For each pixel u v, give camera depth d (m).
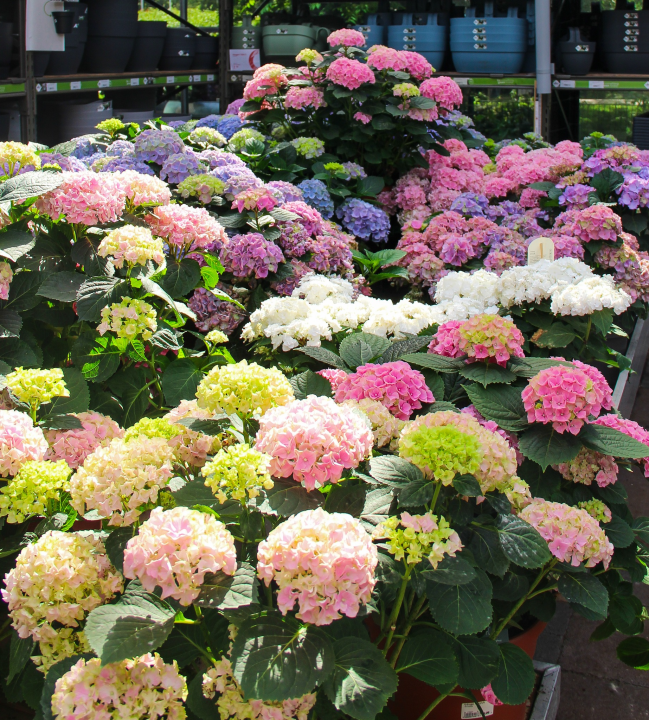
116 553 1.24
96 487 1.24
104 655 1.01
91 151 3.80
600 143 4.71
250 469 1.17
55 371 1.56
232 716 1.15
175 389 2.06
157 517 1.08
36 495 1.34
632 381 3.64
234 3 7.20
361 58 4.43
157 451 1.30
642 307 3.33
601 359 2.59
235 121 4.54
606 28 6.27
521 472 1.76
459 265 3.46
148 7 7.43
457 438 1.29
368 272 3.47
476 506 1.49
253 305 2.86
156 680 1.06
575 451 1.63
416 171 4.37
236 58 6.55
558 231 3.45
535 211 3.88
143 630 1.07
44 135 5.49
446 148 4.48
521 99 6.87
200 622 1.23
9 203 1.90
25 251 1.88
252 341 2.52
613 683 2.08
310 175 4.18
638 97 7.16
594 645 2.22
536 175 3.98
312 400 1.31
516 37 6.06
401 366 1.83
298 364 2.22
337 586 1.04
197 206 3.08
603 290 2.31
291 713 1.12
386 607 1.47
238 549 1.30
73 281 1.98
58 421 1.63
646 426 3.48
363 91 4.12
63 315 2.13
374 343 2.09
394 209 4.28
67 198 1.98
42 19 4.46
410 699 1.57
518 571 1.54
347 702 1.08
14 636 1.29
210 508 1.26
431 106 4.02
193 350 2.24
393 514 1.37
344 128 4.33
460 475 1.33
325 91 4.21
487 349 1.87
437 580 1.21
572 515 1.47
